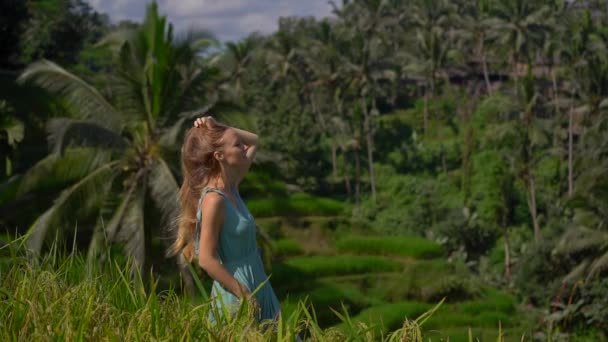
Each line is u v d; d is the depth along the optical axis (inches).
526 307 1694.1
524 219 2652.6
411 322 88.9
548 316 1491.1
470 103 3627.0
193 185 112.9
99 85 951.0
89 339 85.0
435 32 3644.2
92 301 92.0
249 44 3282.5
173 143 829.8
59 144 789.2
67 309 90.7
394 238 1979.6
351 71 3344.0
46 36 1541.6
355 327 90.8
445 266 1769.2
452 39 4148.6
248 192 2011.6
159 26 877.8
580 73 2672.2
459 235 2482.8
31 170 863.1
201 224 109.0
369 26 3976.4
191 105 914.1
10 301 97.6
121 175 879.1
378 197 3058.6
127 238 815.1
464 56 3988.7
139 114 898.1
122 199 882.1
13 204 1139.3
